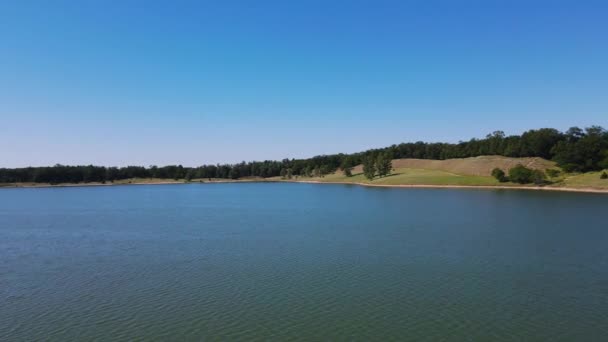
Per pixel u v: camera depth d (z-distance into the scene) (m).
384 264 44.91
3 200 162.12
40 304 34.19
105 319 30.89
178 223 83.12
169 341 27.22
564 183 162.25
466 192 155.88
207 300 34.47
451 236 61.41
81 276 42.38
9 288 38.62
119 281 40.34
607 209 93.69
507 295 34.59
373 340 26.84
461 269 42.53
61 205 134.25
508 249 51.78
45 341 27.45
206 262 47.38
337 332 28.08
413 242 57.03
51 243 61.91
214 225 78.88
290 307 32.56
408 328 28.52
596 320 29.44
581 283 37.62
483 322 29.31
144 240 63.09
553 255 48.28
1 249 57.47
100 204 136.75
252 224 79.31
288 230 70.25
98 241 63.03
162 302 34.16
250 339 27.27
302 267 44.19
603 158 174.38
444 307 32.09
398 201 123.88
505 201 116.12
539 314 30.59
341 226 73.81
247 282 39.16
